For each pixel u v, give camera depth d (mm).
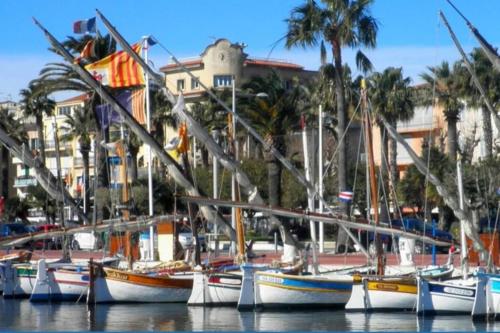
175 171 54781
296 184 112500
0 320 48344
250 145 127188
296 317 48062
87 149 111062
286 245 54125
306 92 104688
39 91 90750
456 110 102812
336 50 82125
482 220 81250
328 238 100375
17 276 59156
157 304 54250
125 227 55656
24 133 125750
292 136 112000
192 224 55500
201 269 53656
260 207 51344
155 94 113312
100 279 54375
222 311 50938
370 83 107625
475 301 46000
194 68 153000
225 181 109500
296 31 82625
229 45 152500
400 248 62938
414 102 110625
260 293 50531
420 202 104312
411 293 48812
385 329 43438
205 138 53969
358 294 49406
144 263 61906
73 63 54969
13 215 125375
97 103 87812
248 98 87000
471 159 102688
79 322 47219
